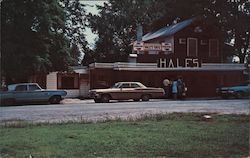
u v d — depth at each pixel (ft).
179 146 33.88
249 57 72.54
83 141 36.19
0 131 43.09
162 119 54.65
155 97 113.29
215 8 147.95
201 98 127.75
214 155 30.73
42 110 73.61
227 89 122.72
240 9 147.13
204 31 149.18
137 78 138.31
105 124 49.01
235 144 34.78
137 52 141.59
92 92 109.70
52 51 115.24
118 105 84.79
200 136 38.88
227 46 158.51
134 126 46.78
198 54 147.74
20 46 106.42
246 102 91.97
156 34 161.27
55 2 113.39
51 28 111.65
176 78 133.18
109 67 137.49
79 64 175.42
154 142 35.63
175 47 144.87
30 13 108.88
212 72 143.43
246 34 147.54
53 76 136.15
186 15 169.78
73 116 62.28
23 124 49.57
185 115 59.21
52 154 30.91
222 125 47.44
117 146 33.81
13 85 104.06
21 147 33.71
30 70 108.99
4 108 80.43
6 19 106.11
